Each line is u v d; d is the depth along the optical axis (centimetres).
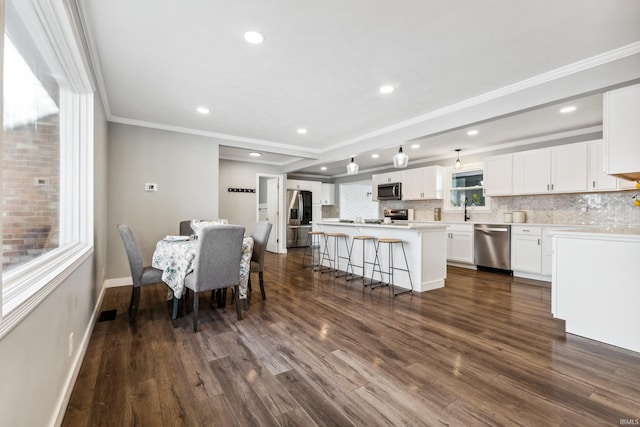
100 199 307
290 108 362
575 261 243
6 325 81
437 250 397
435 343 228
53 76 201
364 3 184
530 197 496
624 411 150
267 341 231
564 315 249
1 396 82
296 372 187
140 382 175
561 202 462
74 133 236
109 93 315
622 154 225
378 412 150
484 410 151
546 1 180
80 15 187
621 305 221
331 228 538
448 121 355
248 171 672
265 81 290
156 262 302
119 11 189
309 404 156
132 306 272
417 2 182
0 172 78
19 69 137
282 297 352
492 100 311
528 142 486
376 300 341
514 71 267
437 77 280
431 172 604
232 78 283
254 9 189
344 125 432
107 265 388
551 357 206
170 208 434
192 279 259
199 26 206
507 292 377
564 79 260
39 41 159
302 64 257
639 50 222
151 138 421
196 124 427
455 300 341
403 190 668
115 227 394
